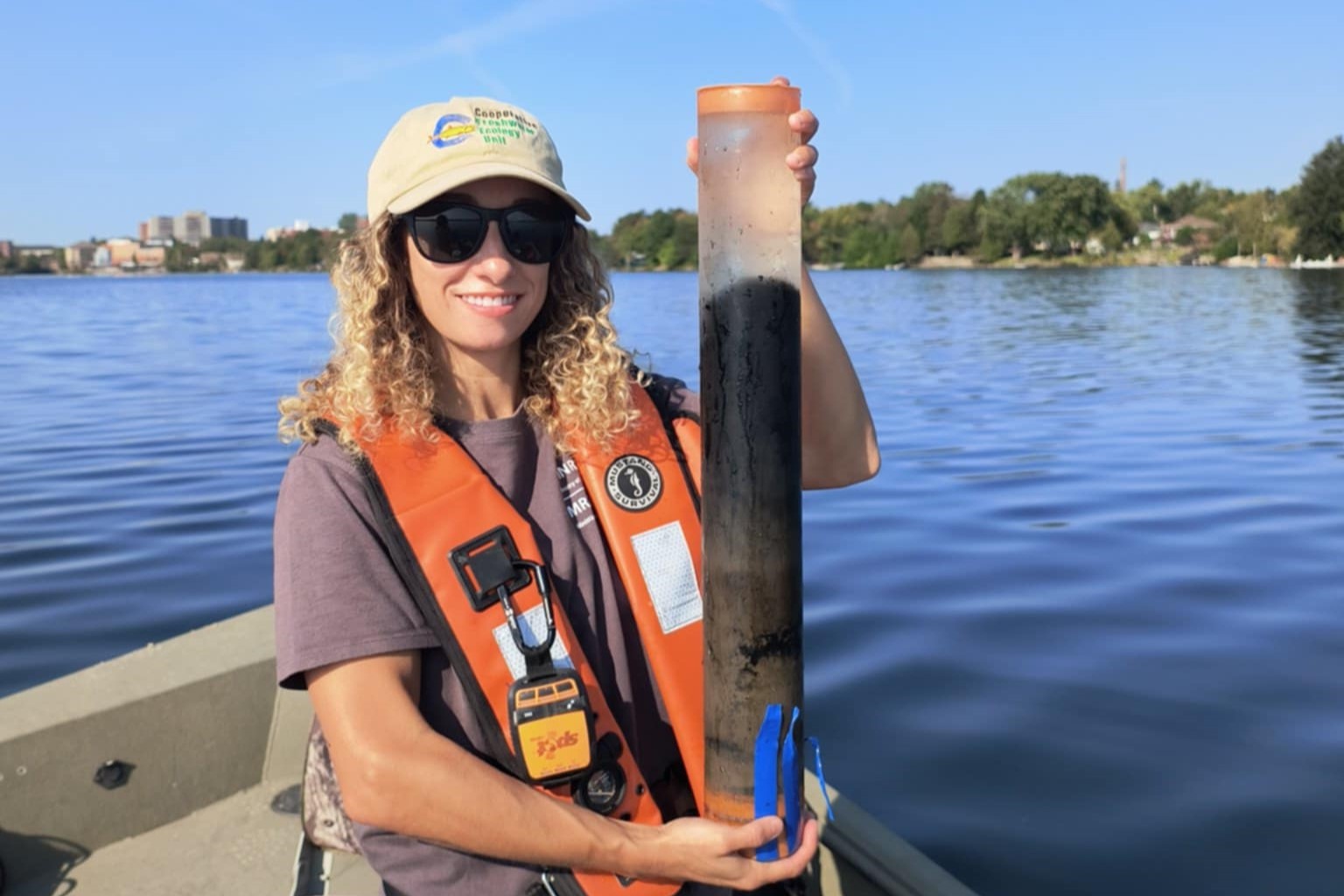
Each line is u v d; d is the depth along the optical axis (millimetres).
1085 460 10203
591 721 1602
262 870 2676
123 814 2793
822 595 6094
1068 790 3859
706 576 1451
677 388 2025
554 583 1718
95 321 35531
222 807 2951
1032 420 12961
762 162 1354
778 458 1391
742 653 1426
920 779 3969
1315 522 7617
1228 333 26781
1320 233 83312
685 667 1775
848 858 2467
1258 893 3246
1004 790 3865
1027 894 3260
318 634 1508
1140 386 16453
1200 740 4203
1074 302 43812
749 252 1364
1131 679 4805
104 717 2742
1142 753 4105
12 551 7363
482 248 1668
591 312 1854
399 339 1697
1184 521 7691
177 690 2863
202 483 9516
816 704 4641
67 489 9336
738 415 1384
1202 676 4824
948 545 7090
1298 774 3920
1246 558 6688
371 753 1471
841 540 7289
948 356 21625
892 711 4539
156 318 37375
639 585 1779
